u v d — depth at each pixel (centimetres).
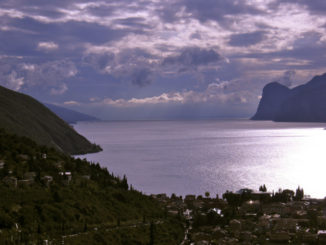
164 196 19612
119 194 14362
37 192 12069
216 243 11838
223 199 19338
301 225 14388
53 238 9562
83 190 13488
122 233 10969
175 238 11956
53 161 15725
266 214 16212
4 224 9744
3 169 12988
